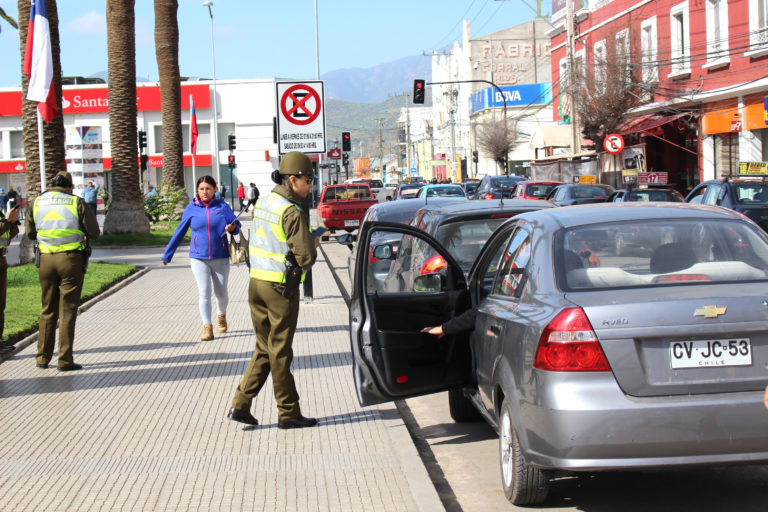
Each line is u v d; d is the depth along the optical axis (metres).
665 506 4.84
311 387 7.77
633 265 4.63
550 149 50.75
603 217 5.09
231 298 14.15
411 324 5.81
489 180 30.30
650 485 5.21
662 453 4.02
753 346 4.12
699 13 29.66
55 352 9.51
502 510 4.88
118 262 20.33
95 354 9.37
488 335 5.14
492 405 5.07
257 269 6.24
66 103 56.44
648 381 4.07
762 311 4.11
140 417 6.77
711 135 29.70
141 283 16.31
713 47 28.81
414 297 5.83
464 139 86.25
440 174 102.44
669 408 3.99
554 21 47.41
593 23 39.84
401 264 9.16
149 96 55.66
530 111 72.56
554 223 5.10
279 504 4.82
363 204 29.08
